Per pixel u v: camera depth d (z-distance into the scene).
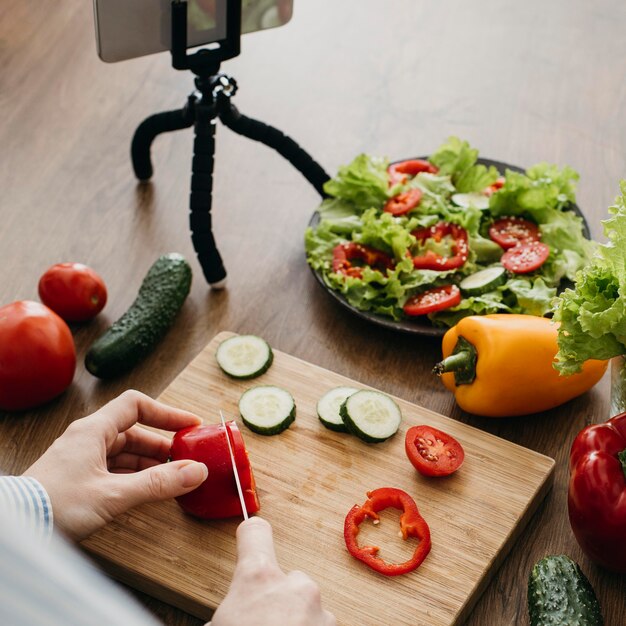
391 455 1.44
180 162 2.07
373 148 2.09
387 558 1.30
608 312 1.23
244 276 1.82
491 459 1.42
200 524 1.35
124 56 1.61
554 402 1.50
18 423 1.56
